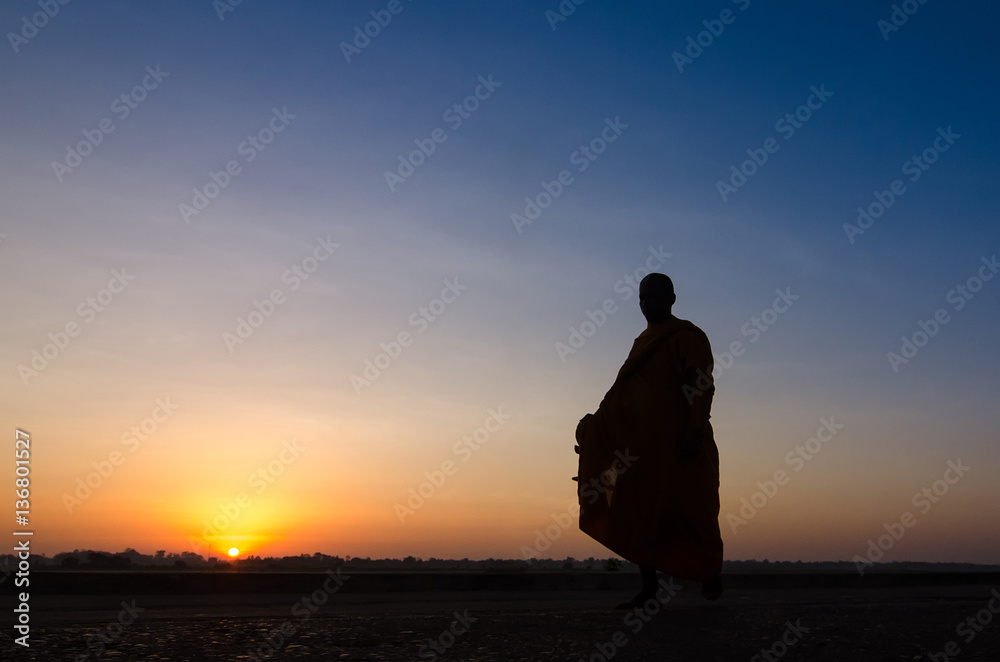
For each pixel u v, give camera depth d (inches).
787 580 457.1
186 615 239.9
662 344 256.8
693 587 422.0
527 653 160.6
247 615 238.8
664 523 246.1
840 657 158.1
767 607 255.8
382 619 218.4
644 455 249.6
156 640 174.9
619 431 255.4
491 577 393.1
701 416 245.9
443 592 378.3
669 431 249.3
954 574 520.7
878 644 174.1
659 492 245.9
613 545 249.4
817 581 469.4
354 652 161.2
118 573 323.0
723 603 291.9
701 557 244.4
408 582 377.7
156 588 325.1
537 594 383.9
